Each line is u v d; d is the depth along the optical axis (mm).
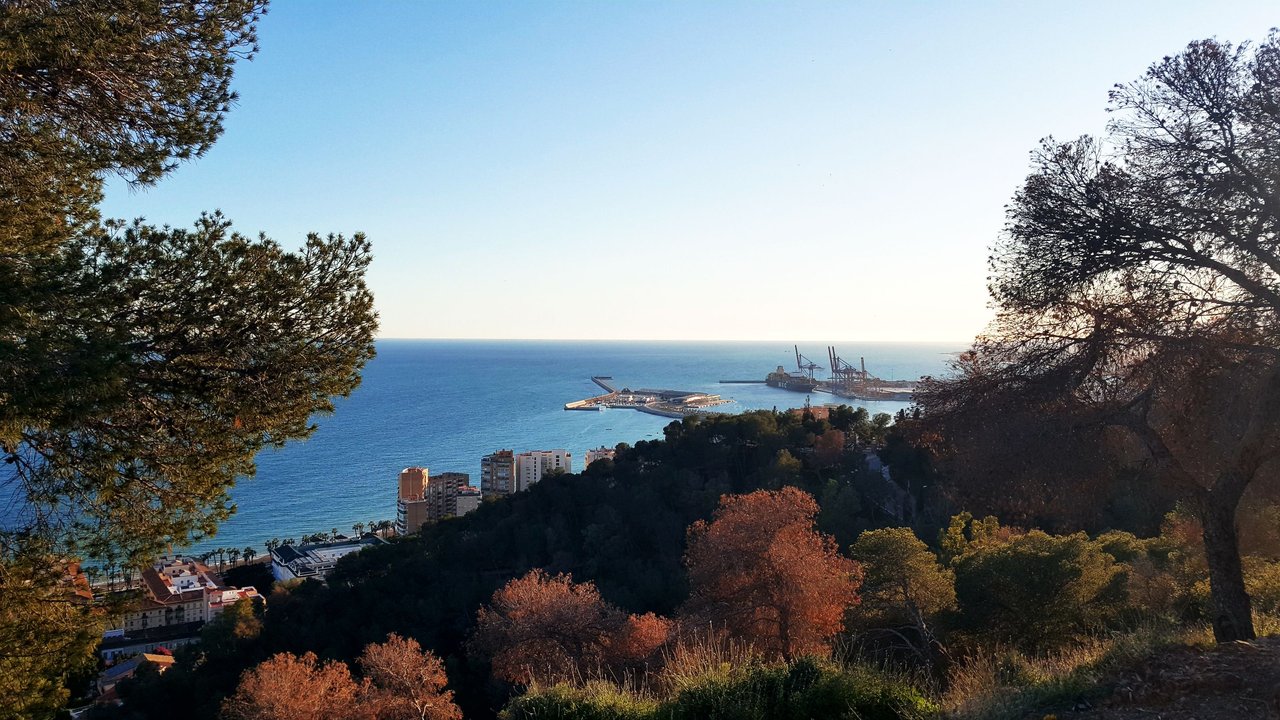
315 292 7477
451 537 45438
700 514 45156
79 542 7094
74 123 7062
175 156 7406
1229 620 7145
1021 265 8227
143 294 6664
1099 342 7730
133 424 7012
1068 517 8484
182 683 32219
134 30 6602
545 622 19828
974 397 8266
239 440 7574
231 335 7137
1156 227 7559
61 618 7117
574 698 7215
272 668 20531
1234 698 4941
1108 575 16969
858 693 6188
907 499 43469
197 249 6961
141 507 7371
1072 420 7715
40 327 5836
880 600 17578
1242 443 7086
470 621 36000
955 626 17156
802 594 17797
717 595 19203
